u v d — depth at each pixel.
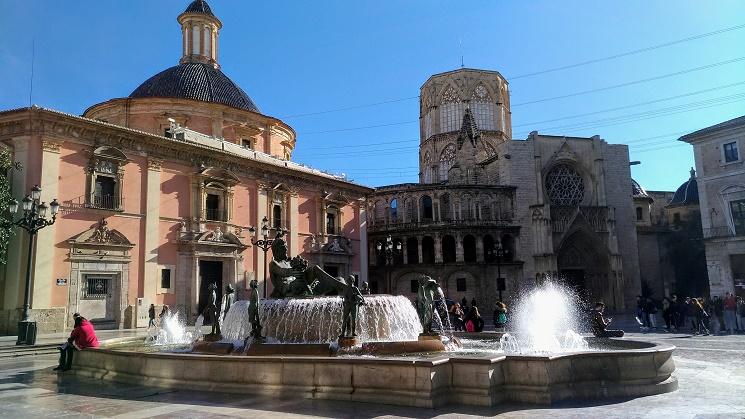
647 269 65.19
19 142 28.75
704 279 63.78
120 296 31.41
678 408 9.32
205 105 42.72
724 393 10.74
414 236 56.78
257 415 8.82
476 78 79.25
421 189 58.28
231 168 38.94
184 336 23.25
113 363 13.54
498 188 58.78
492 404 9.53
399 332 15.50
